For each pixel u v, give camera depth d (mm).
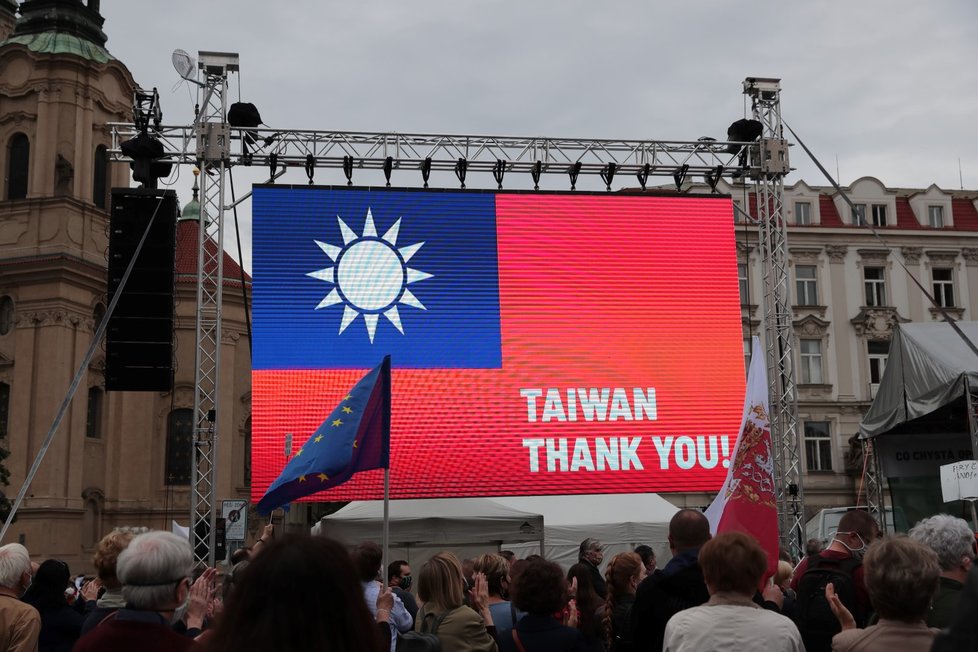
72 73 38969
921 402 16422
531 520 17656
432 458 19062
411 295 19578
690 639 4383
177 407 40750
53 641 6199
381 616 5684
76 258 37750
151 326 17266
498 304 19797
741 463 7922
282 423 18781
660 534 18891
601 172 20609
